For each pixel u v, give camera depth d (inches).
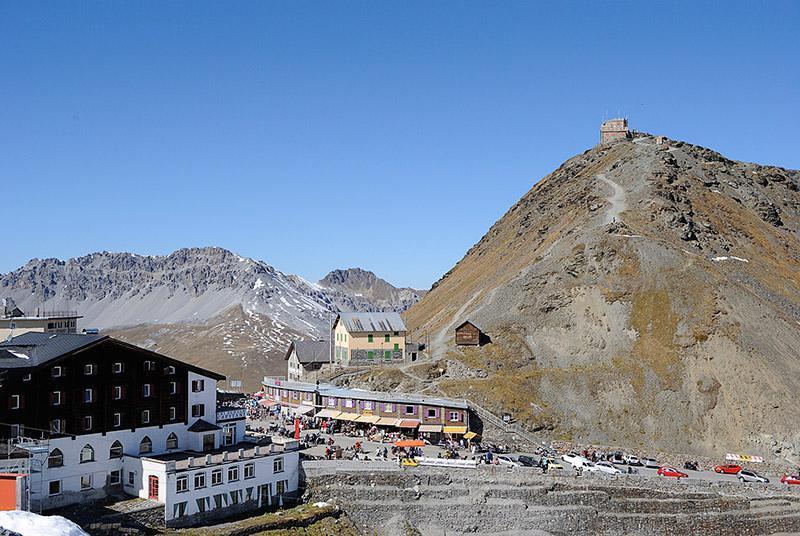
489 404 6151.6
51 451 3996.1
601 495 4739.2
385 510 4434.1
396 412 5782.5
